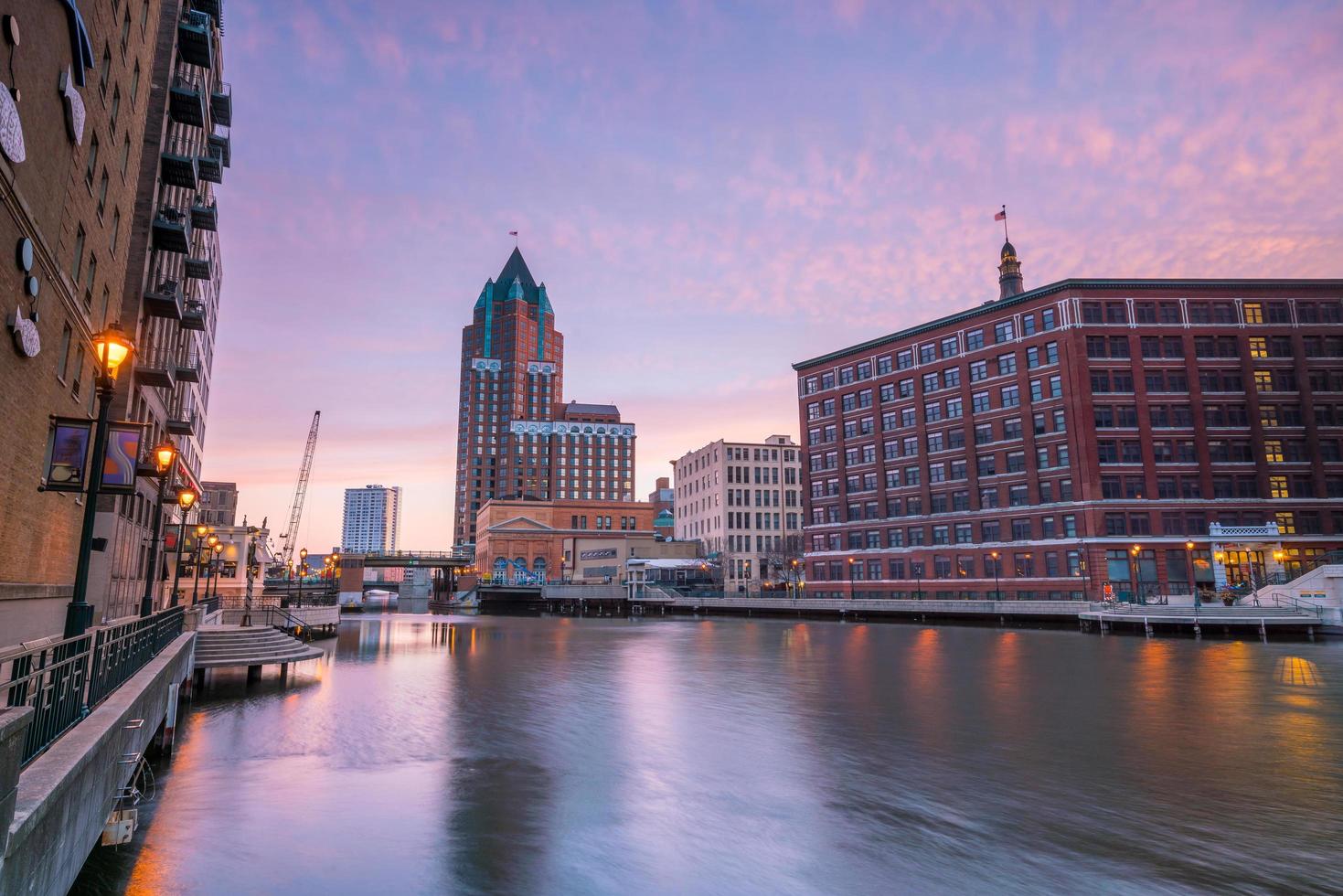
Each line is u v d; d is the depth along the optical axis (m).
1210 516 69.50
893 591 86.31
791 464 124.81
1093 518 69.31
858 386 93.62
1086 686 26.86
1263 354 72.88
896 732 18.75
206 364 74.38
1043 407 74.62
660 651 43.78
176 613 23.66
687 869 10.01
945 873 9.75
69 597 23.20
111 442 17.39
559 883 9.62
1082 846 10.64
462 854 10.64
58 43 18.09
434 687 28.17
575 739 18.28
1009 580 75.56
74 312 21.47
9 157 14.96
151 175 35.91
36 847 6.33
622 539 127.94
